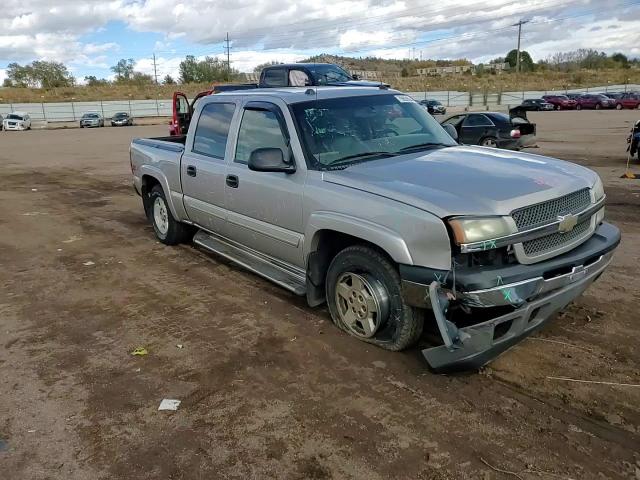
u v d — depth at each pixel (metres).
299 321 4.54
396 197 3.56
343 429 3.10
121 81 90.31
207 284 5.52
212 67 90.25
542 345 4.00
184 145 6.34
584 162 14.12
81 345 4.21
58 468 2.83
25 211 9.55
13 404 3.42
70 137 31.25
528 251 3.42
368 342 4.07
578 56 110.31
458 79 91.06
